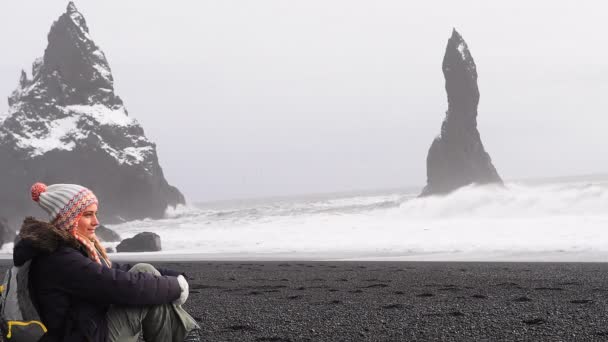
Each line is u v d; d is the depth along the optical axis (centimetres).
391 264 1730
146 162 10838
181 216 10825
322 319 766
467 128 8375
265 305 917
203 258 2425
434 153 8425
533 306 797
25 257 333
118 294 339
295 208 6606
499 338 612
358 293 1038
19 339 330
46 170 10325
